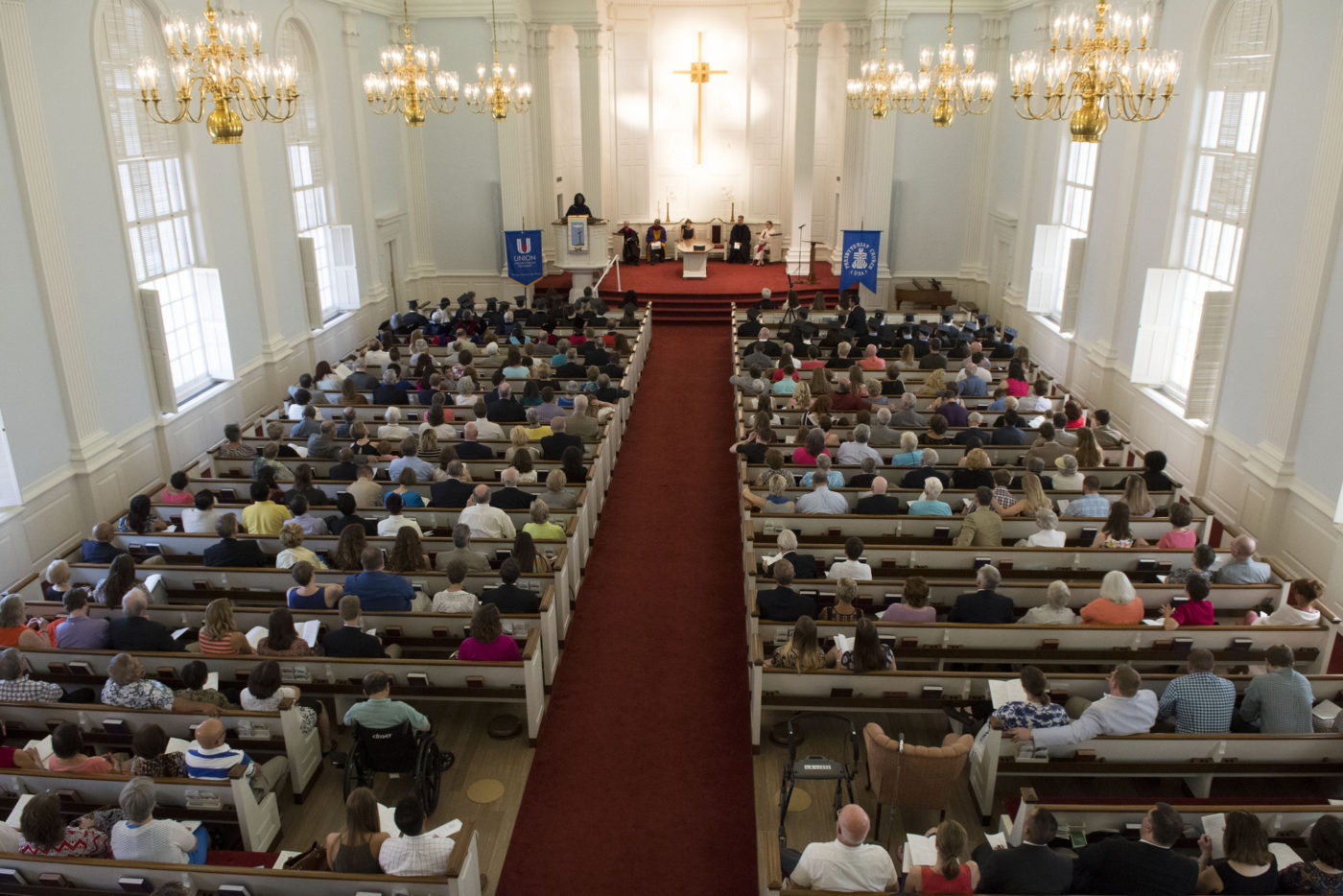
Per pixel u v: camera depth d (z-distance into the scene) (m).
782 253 25.20
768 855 4.71
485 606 6.83
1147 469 9.49
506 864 6.01
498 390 12.12
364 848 4.72
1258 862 4.43
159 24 11.41
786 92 24.41
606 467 11.72
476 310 19.53
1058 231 16.56
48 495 9.51
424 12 19.83
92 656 6.62
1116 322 13.98
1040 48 17.03
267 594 7.83
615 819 6.42
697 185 25.34
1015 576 8.03
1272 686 5.99
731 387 16.08
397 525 8.34
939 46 19.53
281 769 6.23
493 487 10.00
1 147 8.88
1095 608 7.00
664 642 8.56
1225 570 7.60
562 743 7.20
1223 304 10.87
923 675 6.48
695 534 10.70
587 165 21.97
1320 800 5.82
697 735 7.30
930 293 20.00
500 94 15.62
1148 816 4.52
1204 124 11.83
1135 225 13.44
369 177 18.58
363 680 6.47
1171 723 6.26
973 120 20.00
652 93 24.67
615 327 17.33
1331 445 9.05
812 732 7.18
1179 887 4.43
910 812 6.35
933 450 9.72
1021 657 6.89
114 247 10.58
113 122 10.64
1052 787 6.52
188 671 6.21
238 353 13.62
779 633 7.13
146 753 5.49
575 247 20.67
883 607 7.58
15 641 6.91
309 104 16.22
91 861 4.65
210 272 12.49
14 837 5.04
